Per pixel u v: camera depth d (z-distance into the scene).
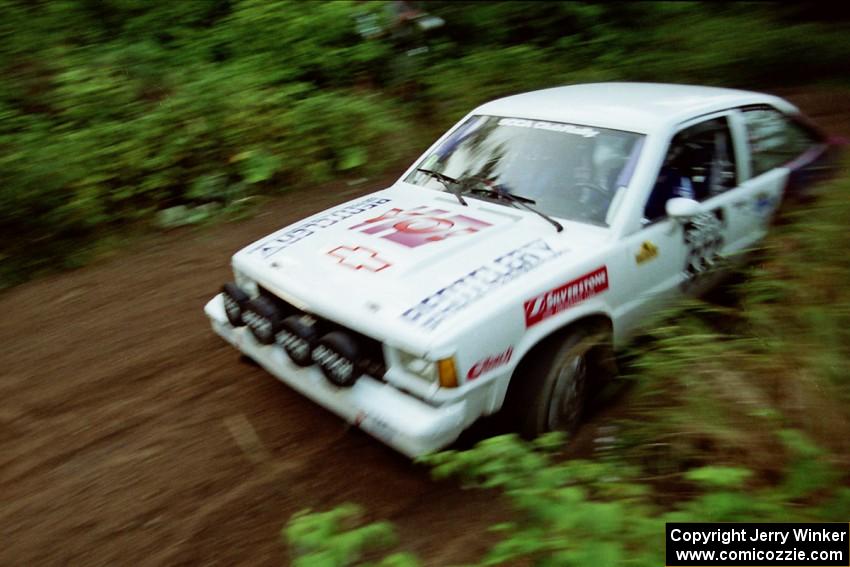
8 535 3.17
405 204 4.24
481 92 9.47
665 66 10.98
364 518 3.23
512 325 3.20
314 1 9.61
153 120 7.17
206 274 5.82
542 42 11.66
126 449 3.74
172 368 4.48
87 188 6.42
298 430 3.84
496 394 3.24
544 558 2.39
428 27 10.62
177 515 3.27
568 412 3.65
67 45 8.49
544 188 4.03
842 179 4.44
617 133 4.07
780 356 3.30
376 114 8.46
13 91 7.39
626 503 2.63
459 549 3.01
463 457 2.60
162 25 9.33
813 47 11.41
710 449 3.15
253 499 3.36
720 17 13.48
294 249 3.83
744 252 4.41
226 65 8.84
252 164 7.31
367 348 3.28
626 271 3.72
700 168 4.21
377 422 3.15
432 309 3.14
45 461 3.67
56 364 4.58
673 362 3.44
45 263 6.06
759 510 2.46
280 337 3.48
